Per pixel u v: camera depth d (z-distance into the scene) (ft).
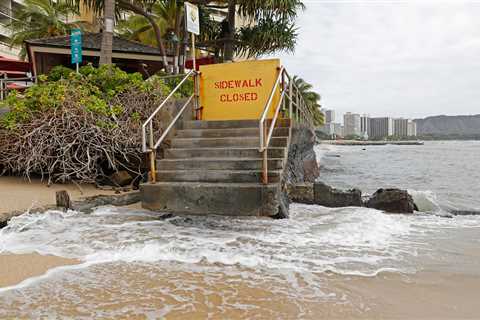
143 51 48.08
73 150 25.50
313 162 50.72
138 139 26.07
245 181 18.99
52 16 85.51
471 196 34.58
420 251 15.57
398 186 43.21
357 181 49.85
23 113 25.02
